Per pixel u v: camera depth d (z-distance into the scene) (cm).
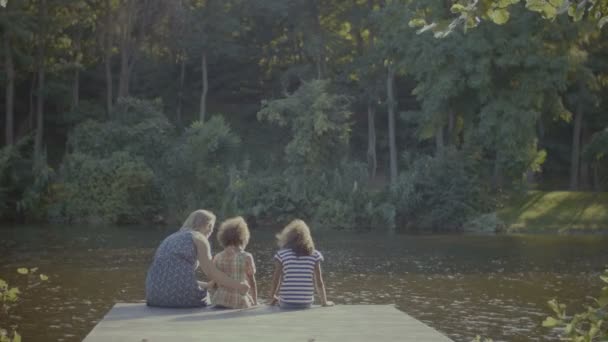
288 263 1107
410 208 5338
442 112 5594
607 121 6425
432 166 5384
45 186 5503
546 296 2261
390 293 2314
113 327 926
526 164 5400
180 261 1092
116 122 5903
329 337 854
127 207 5484
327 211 5322
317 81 5684
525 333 1708
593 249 3769
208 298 1116
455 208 5222
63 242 3900
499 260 3250
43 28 6175
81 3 6203
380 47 5838
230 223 1147
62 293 2248
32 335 1661
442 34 517
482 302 2156
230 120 7112
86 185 5503
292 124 5712
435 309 2036
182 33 6538
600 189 6188
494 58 5353
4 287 872
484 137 5512
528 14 5278
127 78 6488
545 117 6178
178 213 5569
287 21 6781
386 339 840
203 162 5562
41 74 6209
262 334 874
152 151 5753
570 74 5944
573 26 5381
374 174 6406
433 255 3444
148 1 6369
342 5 6769
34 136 6306
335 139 5609
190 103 7338
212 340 835
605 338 529
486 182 5441
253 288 1152
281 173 5778
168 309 1079
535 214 5278
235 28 6731
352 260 3222
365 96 6406
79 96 7112
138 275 2655
